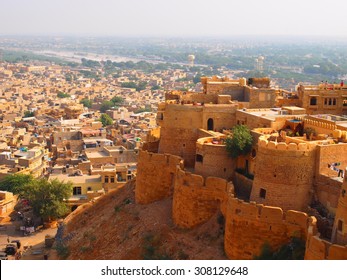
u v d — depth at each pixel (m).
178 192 73.44
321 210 62.22
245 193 71.94
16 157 154.88
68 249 87.69
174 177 81.44
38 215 117.56
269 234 59.62
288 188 62.91
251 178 72.25
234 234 61.94
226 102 93.06
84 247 83.75
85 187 125.38
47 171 152.50
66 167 142.50
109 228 84.44
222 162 74.38
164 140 87.75
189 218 71.69
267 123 78.06
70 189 119.44
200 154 75.69
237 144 72.81
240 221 61.28
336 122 77.12
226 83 98.56
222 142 76.56
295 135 75.88
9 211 125.75
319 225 59.19
